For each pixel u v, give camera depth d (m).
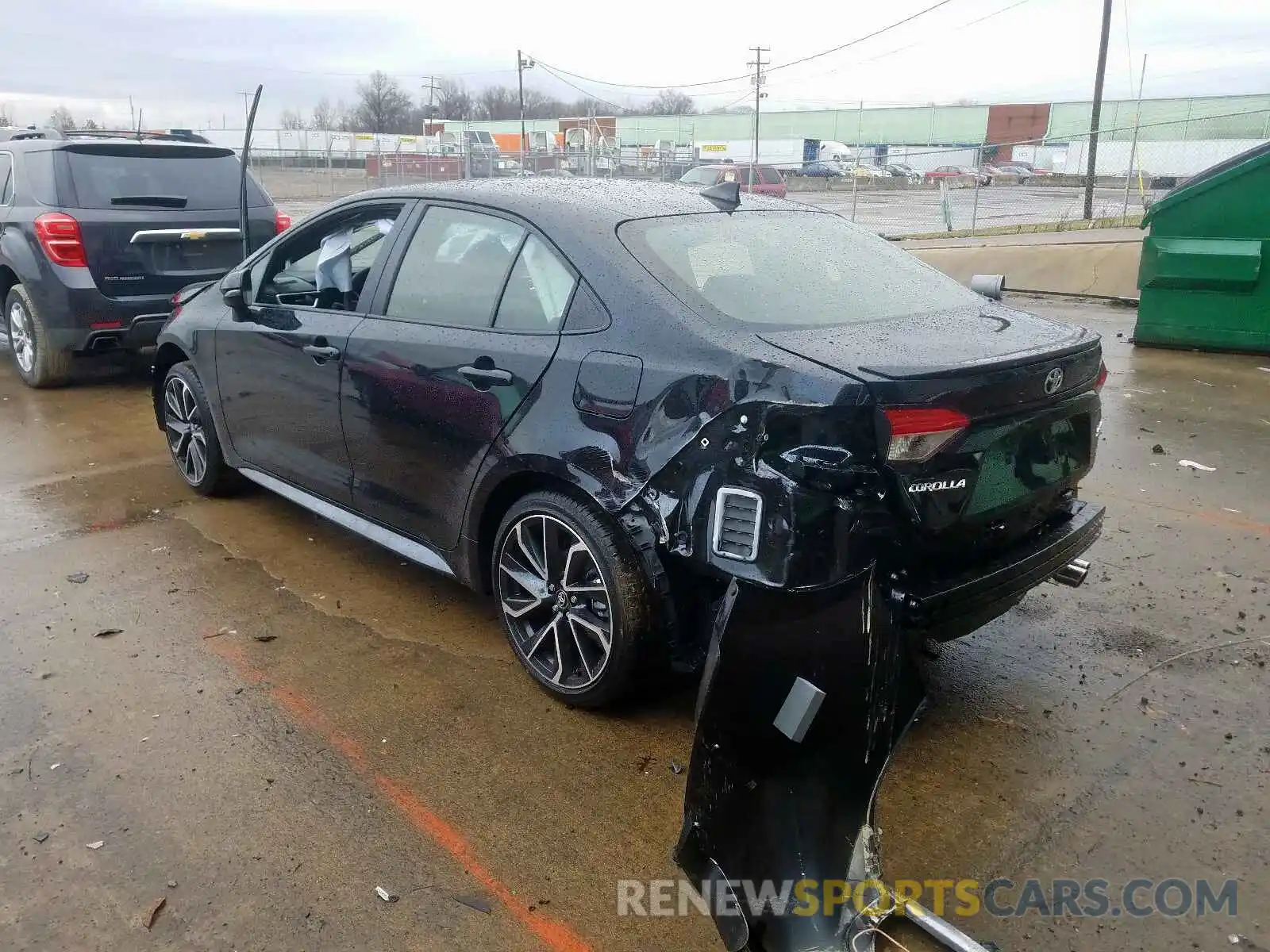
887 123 55.44
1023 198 26.00
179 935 2.38
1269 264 8.24
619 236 3.20
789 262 3.35
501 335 3.34
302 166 31.05
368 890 2.53
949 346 2.79
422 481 3.68
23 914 2.44
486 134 40.62
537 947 2.36
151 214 7.30
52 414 6.98
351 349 3.87
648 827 2.78
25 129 10.65
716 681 2.51
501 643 3.80
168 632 3.85
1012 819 2.80
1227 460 5.82
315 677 3.54
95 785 2.92
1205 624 3.89
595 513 3.08
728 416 2.68
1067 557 3.10
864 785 2.48
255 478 4.76
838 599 2.56
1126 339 9.30
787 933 2.25
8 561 4.49
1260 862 2.62
